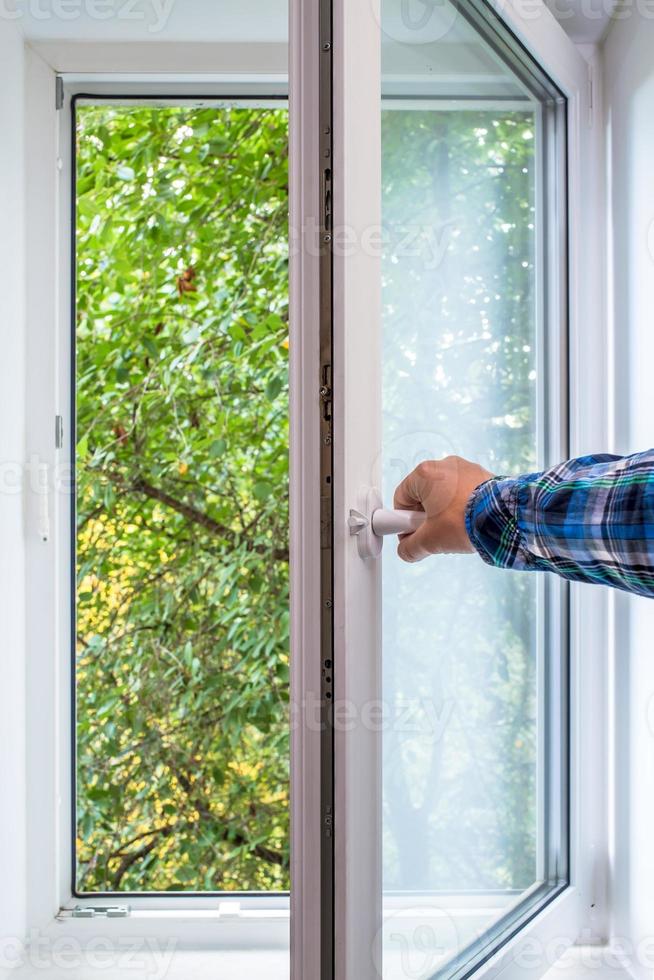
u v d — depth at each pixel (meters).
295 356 0.72
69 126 1.44
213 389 1.86
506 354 1.08
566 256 1.21
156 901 1.43
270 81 1.44
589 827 1.25
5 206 1.26
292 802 0.72
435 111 0.89
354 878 0.73
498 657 1.08
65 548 1.45
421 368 0.87
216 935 1.37
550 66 1.11
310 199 0.71
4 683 1.24
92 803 1.87
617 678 1.22
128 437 1.87
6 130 1.25
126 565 1.90
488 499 0.67
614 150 1.20
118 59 1.38
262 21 1.34
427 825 0.90
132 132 1.77
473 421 1.00
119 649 1.88
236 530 1.91
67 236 1.44
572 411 1.22
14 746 1.29
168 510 1.91
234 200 1.83
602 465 0.64
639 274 1.11
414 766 0.87
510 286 1.09
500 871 1.09
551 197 1.19
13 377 1.29
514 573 1.12
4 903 1.24
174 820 1.92
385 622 0.81
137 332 1.86
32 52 1.36
